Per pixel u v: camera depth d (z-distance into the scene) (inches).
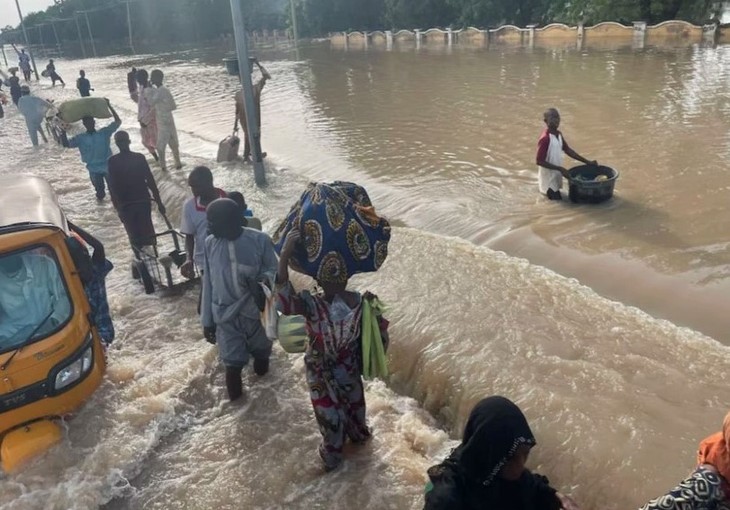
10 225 191.9
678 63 796.0
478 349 212.1
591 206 341.4
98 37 3745.1
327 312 162.6
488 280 263.1
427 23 1732.3
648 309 240.2
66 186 494.3
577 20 1275.8
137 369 231.8
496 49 1220.5
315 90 888.9
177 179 454.9
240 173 459.2
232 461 186.5
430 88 807.7
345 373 171.9
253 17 2876.5
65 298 193.8
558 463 165.8
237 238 190.2
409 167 455.8
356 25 2112.5
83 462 185.6
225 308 197.2
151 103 463.8
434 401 205.3
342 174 454.3
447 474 97.0
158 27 3474.4
